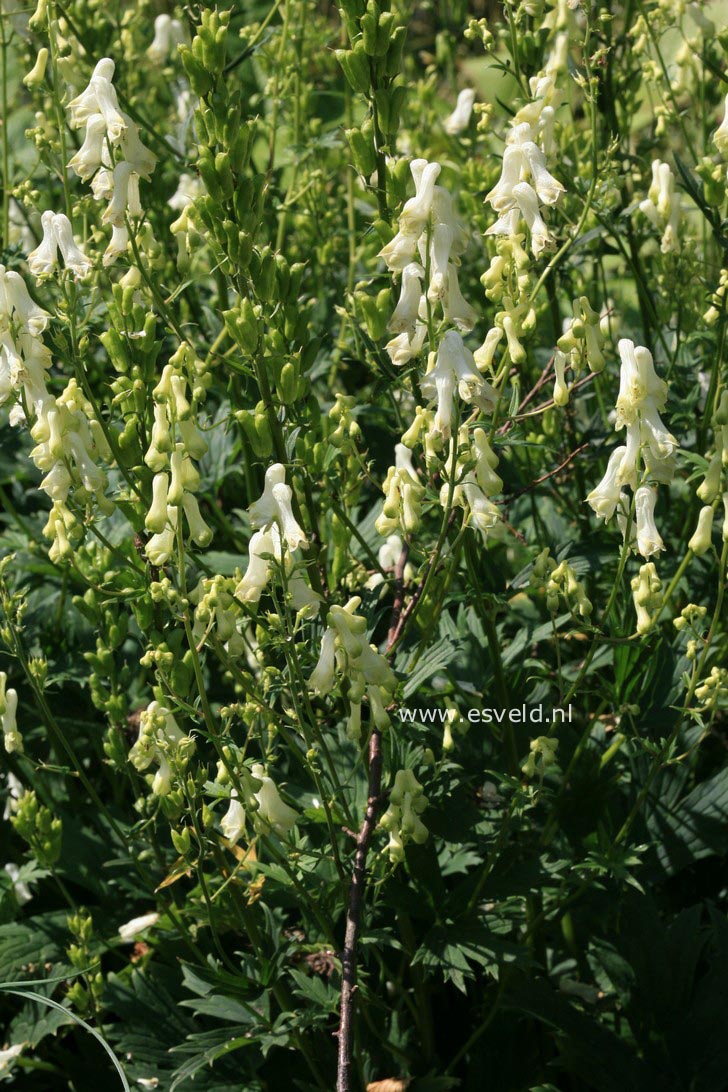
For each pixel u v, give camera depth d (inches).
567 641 176.1
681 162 140.9
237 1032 127.2
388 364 136.1
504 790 143.0
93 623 139.6
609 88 176.2
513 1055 150.7
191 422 107.8
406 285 111.2
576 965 163.2
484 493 115.4
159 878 160.1
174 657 121.3
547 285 166.7
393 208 119.6
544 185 114.2
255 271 112.7
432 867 133.8
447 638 132.4
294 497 127.0
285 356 115.4
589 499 116.8
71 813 172.9
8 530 198.7
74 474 113.7
